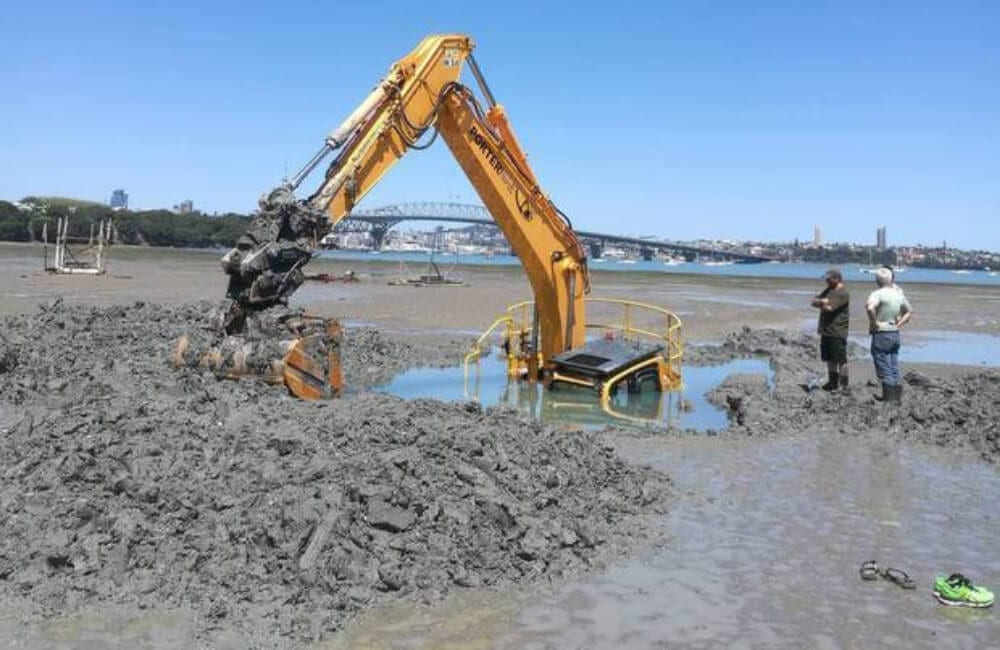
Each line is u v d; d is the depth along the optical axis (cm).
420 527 639
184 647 486
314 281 4334
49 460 697
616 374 1372
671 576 614
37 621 509
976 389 1349
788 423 1141
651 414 1257
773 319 2973
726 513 760
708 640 516
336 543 596
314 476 693
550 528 666
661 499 794
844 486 855
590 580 605
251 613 528
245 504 638
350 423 845
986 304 4134
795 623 541
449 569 599
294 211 1116
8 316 1780
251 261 1089
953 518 757
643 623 537
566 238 1471
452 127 1316
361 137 1207
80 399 929
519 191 1398
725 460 952
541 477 775
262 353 1056
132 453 720
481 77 1356
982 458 980
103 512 619
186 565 571
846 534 709
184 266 5741
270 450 756
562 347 1467
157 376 1105
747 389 1393
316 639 503
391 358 1700
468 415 981
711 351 2006
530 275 1454
